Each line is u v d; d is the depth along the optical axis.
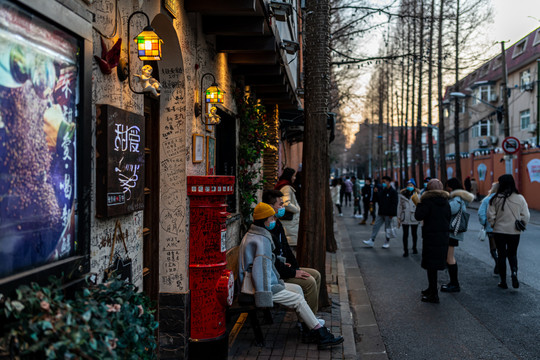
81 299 2.22
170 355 4.80
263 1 5.45
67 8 2.58
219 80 6.66
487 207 8.38
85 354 1.98
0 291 2.00
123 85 3.52
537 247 12.49
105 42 3.22
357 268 10.18
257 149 9.23
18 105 2.22
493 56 24.06
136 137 3.58
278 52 7.34
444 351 5.36
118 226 3.45
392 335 5.94
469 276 9.22
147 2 3.99
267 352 5.10
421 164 36.09
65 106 2.62
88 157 2.81
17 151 2.21
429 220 7.32
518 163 28.22
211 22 5.73
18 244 2.22
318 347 5.19
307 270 6.07
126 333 2.30
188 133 5.04
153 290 4.84
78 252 2.73
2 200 2.12
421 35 28.50
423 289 8.30
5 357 1.88
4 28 2.13
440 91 32.41
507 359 5.09
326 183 6.82
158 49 3.42
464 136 51.06
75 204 2.71
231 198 7.98
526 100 37.09
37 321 1.95
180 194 4.89
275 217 5.80
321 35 6.82
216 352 4.84
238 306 5.23
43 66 2.42
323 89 6.78
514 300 7.43
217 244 4.88
